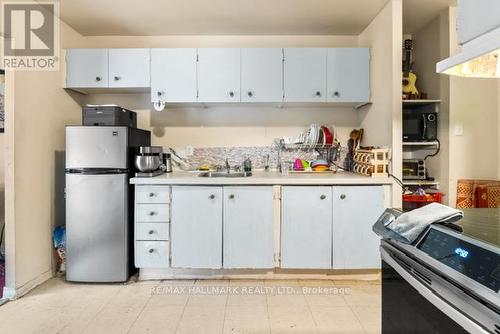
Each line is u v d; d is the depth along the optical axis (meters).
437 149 2.79
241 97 2.74
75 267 2.47
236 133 3.12
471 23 0.88
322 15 2.67
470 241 0.78
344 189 2.45
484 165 2.67
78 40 3.00
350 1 2.43
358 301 2.22
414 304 0.95
